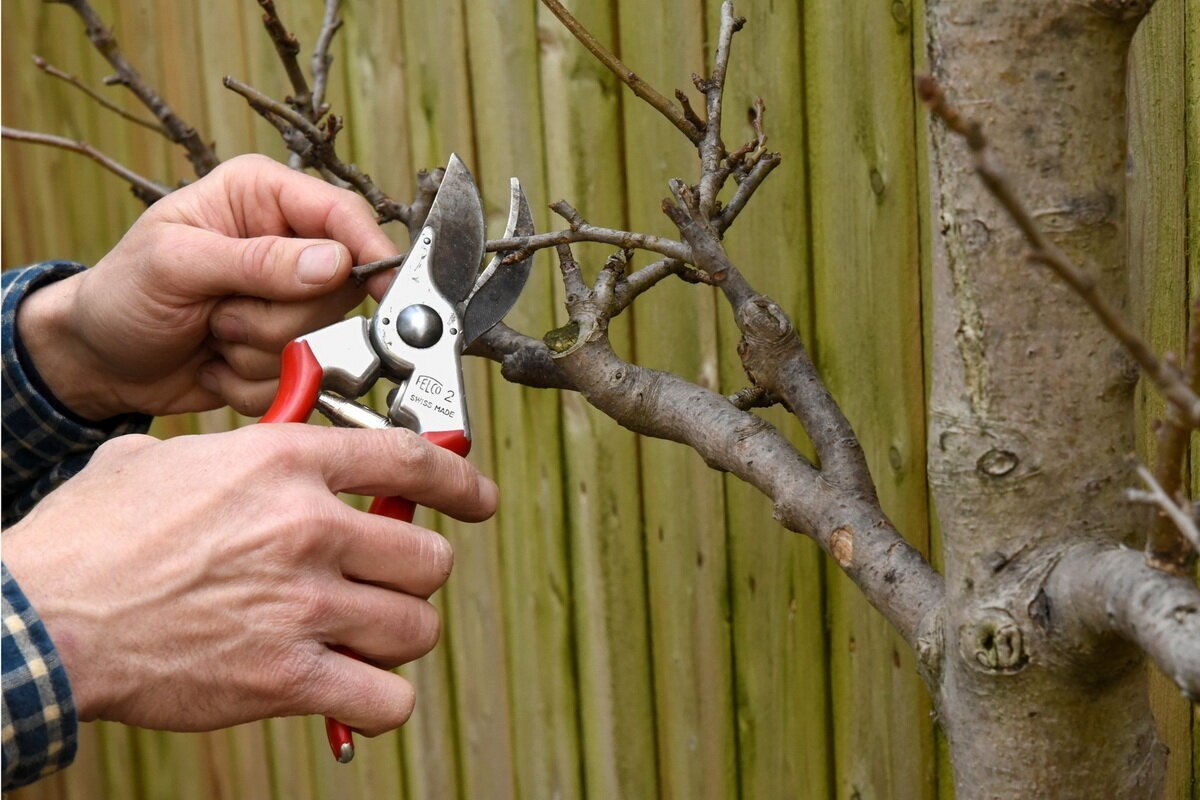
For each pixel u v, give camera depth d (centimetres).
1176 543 54
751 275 140
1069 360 64
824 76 128
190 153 150
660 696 162
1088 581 59
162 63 220
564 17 91
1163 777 71
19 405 134
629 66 148
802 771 144
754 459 82
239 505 89
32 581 88
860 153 126
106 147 233
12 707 84
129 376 132
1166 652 51
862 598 133
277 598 88
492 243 90
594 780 174
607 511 163
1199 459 104
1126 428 65
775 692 146
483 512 102
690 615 155
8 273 138
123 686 89
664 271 93
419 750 204
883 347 127
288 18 193
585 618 170
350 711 91
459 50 170
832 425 82
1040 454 64
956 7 63
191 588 87
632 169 150
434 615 96
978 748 68
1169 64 101
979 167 45
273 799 232
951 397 67
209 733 243
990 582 66
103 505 91
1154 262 104
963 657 67
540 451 172
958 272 66
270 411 101
